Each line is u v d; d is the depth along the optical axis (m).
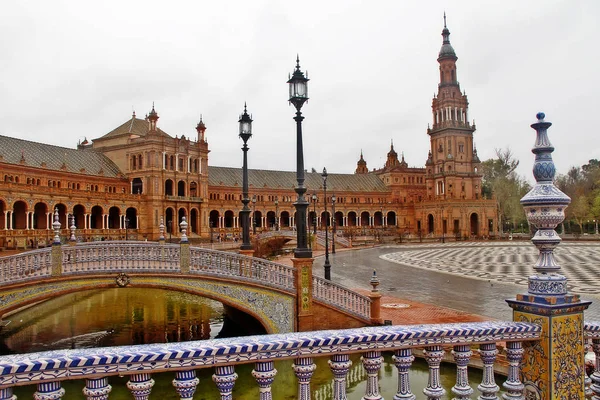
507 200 128.50
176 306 30.36
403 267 47.16
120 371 4.07
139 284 18.53
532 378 5.55
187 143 104.50
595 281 33.09
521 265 47.22
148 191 97.06
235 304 18.69
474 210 125.94
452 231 124.19
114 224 97.75
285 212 132.62
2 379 3.71
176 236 99.19
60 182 87.81
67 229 75.06
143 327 24.34
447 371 14.20
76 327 24.27
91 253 18.47
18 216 77.81
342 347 4.79
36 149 89.00
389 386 13.05
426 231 133.38
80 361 3.93
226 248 64.75
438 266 47.78
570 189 134.62
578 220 118.56
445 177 128.88
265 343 4.52
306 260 18.45
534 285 5.65
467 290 30.48
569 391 5.46
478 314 22.33
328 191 139.12
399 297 27.78
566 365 5.45
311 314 18.61
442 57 131.88
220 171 126.38
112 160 104.69
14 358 3.90
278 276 18.70
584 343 5.97
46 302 32.16
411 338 5.00
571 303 5.47
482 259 56.09
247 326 22.66
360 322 19.44
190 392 4.31
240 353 4.45
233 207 117.75
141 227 95.25
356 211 142.50
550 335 5.38
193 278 18.72
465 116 132.00
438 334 5.10
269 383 4.61
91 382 4.05
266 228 122.06
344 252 75.19
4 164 76.06
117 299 33.12
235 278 18.67
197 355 4.29
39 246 64.62
